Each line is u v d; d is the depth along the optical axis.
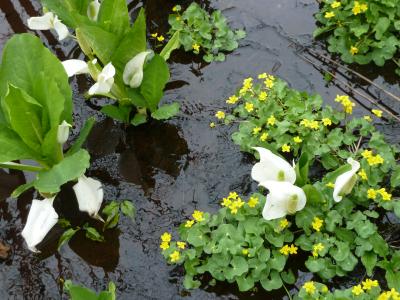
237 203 1.48
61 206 1.64
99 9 1.61
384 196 1.47
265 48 1.89
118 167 1.71
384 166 1.54
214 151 1.70
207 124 1.75
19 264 1.57
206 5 2.01
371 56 1.79
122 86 1.68
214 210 1.60
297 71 1.83
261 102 1.68
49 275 1.55
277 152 1.62
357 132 1.67
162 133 1.75
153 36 1.91
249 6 1.99
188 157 1.70
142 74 1.62
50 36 2.01
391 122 1.70
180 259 1.48
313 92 1.78
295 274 1.49
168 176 1.68
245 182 1.64
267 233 1.47
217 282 1.48
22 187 1.52
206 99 1.80
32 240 1.50
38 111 1.49
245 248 1.47
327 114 1.64
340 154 1.58
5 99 1.41
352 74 1.80
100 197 1.57
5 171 1.72
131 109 1.75
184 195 1.64
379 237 1.44
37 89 1.47
